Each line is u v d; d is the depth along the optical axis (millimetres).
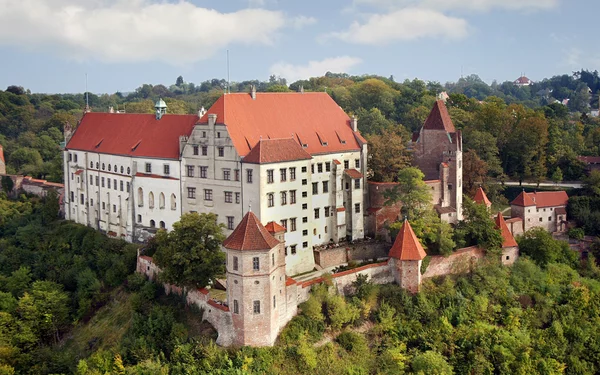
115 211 144625
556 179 173250
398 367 98188
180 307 105438
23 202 186500
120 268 124938
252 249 91438
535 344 111250
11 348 110438
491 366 102875
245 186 115375
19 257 147750
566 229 152250
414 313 108688
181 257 101562
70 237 149875
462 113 191500
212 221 105250
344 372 95125
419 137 142875
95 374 95312
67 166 160500
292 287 100312
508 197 171875
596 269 135375
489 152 166875
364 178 134625
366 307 106250
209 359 91688
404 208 127625
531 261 131125
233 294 93688
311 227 122375
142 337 99375
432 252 121000
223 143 118188
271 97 130000
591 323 118750
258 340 93750
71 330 119938
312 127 131125
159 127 137500
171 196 129375
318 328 100750
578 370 110500
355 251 126938
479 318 112875
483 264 125688
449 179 138000
